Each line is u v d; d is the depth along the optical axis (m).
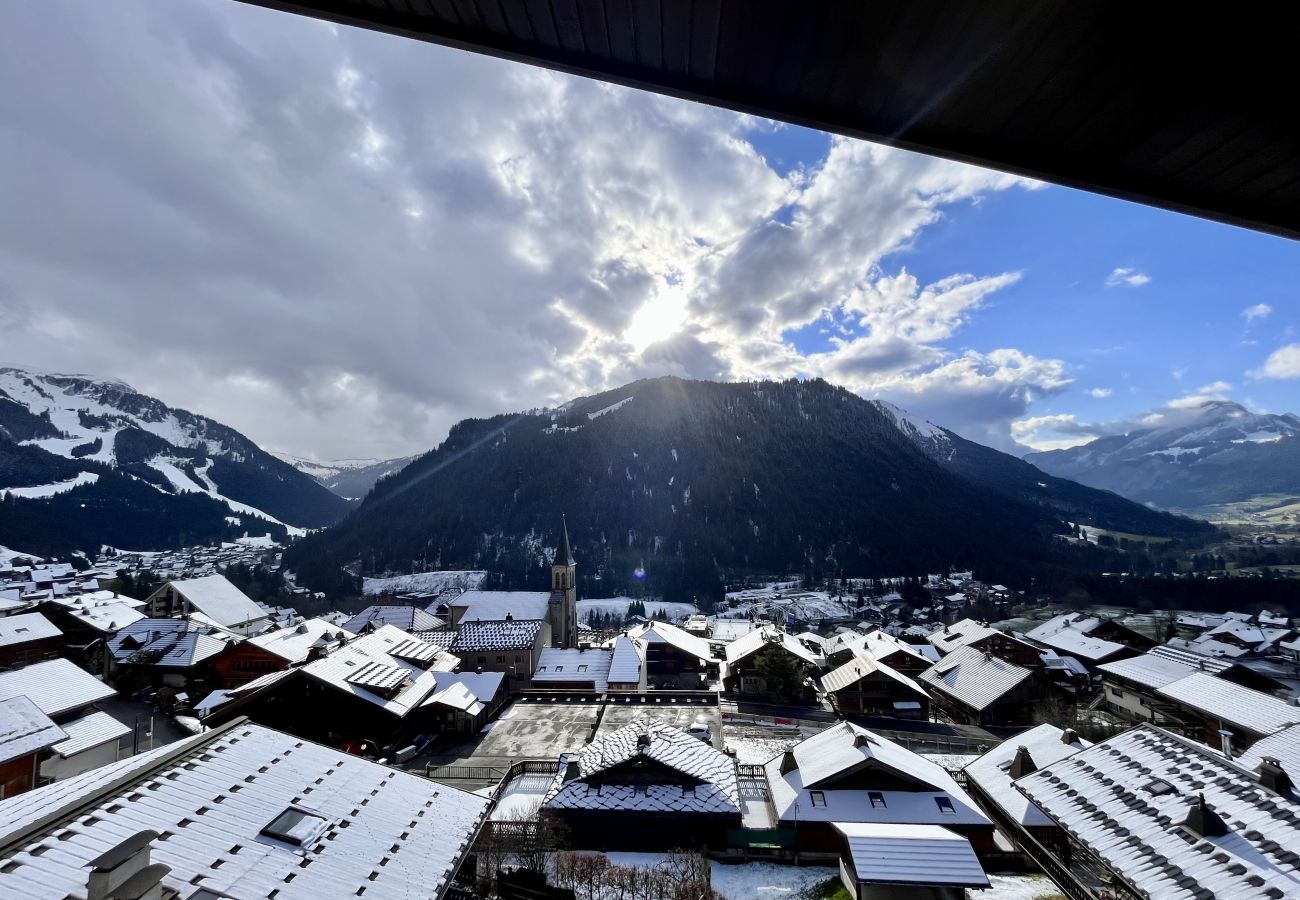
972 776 31.64
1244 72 3.75
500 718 47.03
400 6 4.05
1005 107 4.40
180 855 12.78
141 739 42.25
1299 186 4.82
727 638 88.88
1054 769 23.83
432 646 57.00
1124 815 20.25
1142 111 4.23
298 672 36.84
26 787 28.88
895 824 26.14
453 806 18.47
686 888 22.48
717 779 30.11
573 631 84.25
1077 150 4.81
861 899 22.94
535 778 34.72
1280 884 15.57
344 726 37.12
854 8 3.65
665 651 65.62
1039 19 3.55
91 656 58.00
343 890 13.48
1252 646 78.06
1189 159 4.69
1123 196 5.17
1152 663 49.88
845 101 4.58
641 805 28.12
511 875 21.59
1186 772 21.00
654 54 4.30
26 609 66.69
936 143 4.89
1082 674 66.12
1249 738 35.22
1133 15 3.45
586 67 4.45
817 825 27.31
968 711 52.38
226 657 53.16
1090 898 22.98
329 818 15.69
